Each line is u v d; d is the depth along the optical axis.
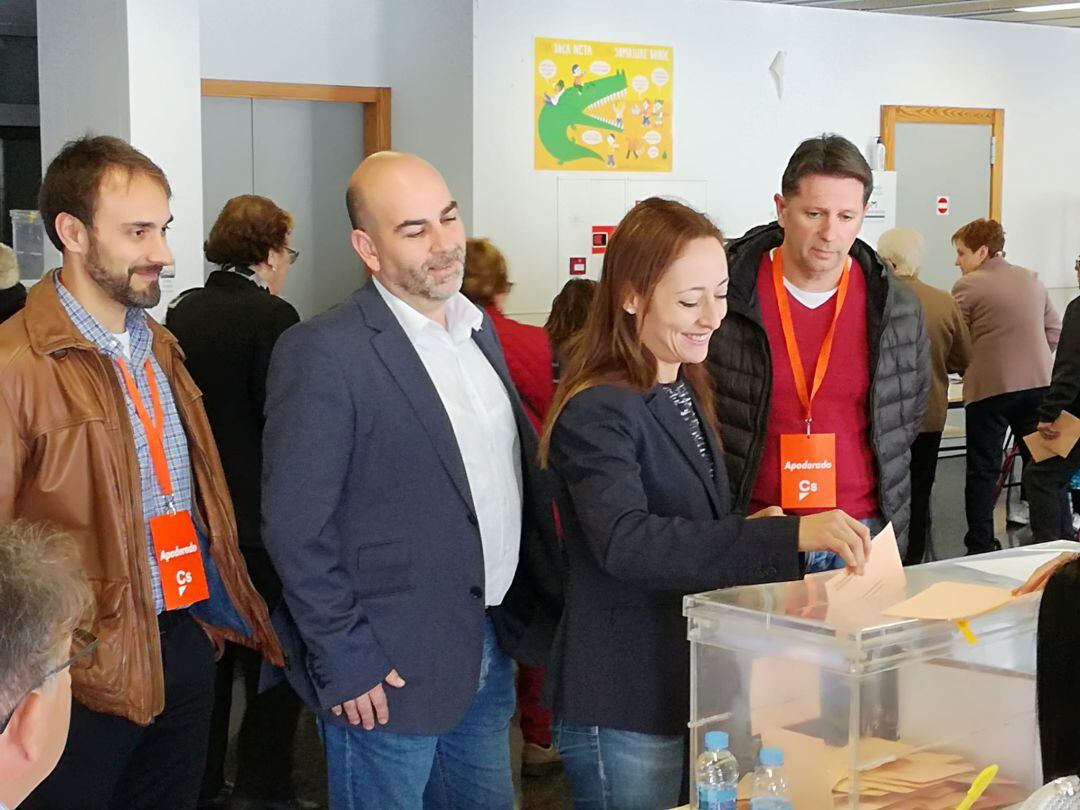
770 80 7.99
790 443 2.86
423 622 2.38
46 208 2.40
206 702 2.60
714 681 1.92
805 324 2.91
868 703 1.71
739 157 7.92
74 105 5.68
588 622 2.21
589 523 2.10
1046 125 9.38
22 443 2.29
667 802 2.23
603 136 7.38
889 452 2.95
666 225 2.12
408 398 2.36
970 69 8.92
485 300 3.97
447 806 2.65
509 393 2.59
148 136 5.33
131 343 2.51
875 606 1.86
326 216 7.47
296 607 2.31
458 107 6.97
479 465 2.47
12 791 1.28
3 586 1.28
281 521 2.29
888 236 5.98
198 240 5.49
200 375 3.84
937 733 1.80
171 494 2.52
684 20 7.60
